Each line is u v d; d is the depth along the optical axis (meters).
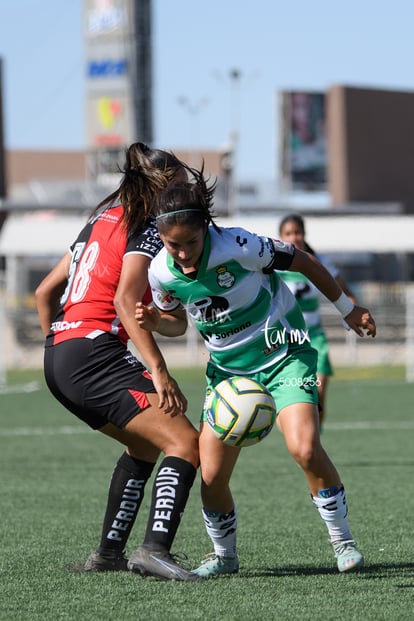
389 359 116.06
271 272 18.89
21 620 15.64
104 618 15.69
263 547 22.56
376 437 48.88
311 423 18.75
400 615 15.78
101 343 18.30
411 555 21.27
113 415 18.28
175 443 18.16
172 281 18.08
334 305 19.42
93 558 19.62
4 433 52.59
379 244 143.00
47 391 81.44
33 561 20.83
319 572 19.50
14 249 140.25
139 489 19.58
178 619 15.55
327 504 19.22
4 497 31.19
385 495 30.78
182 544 23.19
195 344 113.44
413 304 110.62
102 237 18.64
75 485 34.03
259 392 18.05
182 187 17.12
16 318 116.12
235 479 35.28
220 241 17.88
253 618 15.58
